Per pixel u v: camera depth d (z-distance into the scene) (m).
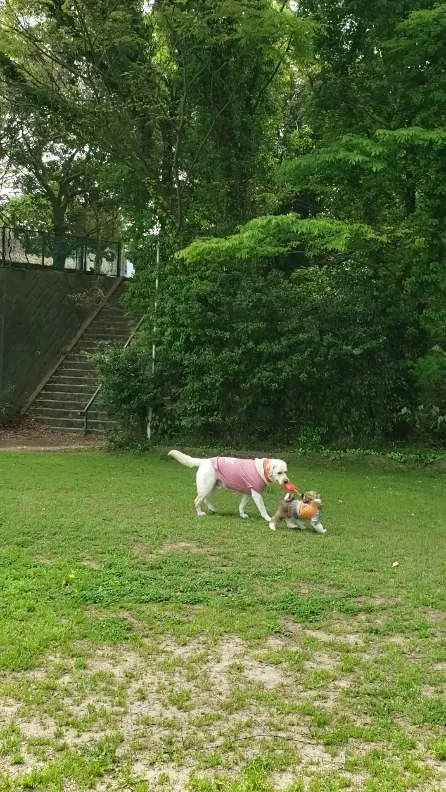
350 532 8.77
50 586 6.13
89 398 20.06
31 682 4.37
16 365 19.95
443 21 13.62
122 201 18.25
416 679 4.56
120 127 16.94
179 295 16.17
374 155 13.66
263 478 9.12
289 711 4.10
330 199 15.82
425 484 12.88
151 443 16.02
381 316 15.60
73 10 15.48
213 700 4.24
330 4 15.60
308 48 15.20
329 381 15.76
